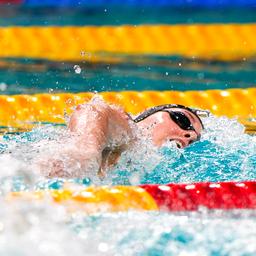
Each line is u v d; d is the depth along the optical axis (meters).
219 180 10.46
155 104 16.44
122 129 10.63
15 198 8.21
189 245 7.85
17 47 21.55
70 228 7.91
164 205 8.80
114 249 7.60
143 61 20.36
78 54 20.98
